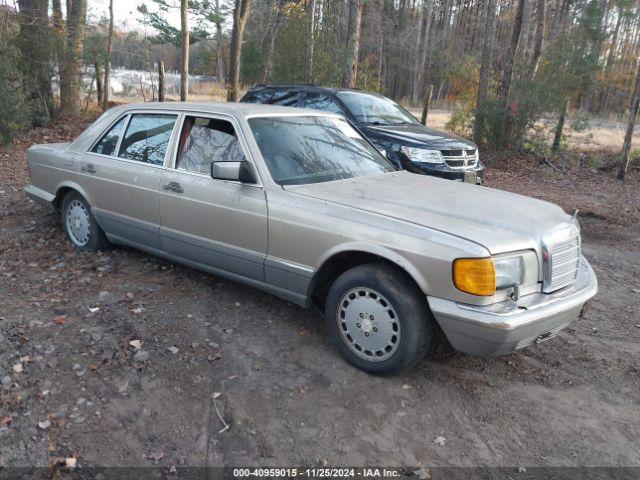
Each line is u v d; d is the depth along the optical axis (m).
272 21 33.16
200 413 3.27
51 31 13.47
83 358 3.72
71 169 5.56
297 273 3.94
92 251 5.68
